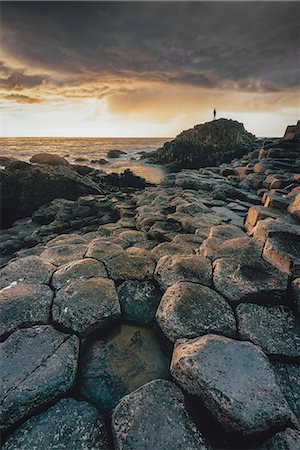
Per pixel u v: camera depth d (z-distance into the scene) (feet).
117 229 26.61
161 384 9.18
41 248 21.86
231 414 7.57
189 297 12.34
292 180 33.68
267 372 8.87
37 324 11.45
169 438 7.59
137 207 35.83
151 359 10.97
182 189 41.65
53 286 13.69
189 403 8.68
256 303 12.66
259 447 7.61
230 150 137.49
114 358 10.94
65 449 7.68
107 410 9.12
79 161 154.30
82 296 12.57
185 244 19.10
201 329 11.09
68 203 40.37
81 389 9.77
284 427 7.95
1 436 8.13
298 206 21.67
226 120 147.84
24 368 9.36
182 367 9.00
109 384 9.95
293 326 11.59
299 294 12.28
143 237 22.52
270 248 14.65
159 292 14.35
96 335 11.85
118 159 171.42
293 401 9.10
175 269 14.60
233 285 13.11
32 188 46.85
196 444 7.55
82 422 8.43
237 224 25.17
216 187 38.22
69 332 11.21
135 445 7.40
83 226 35.27
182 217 25.79
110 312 12.17
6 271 14.76
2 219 45.27
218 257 15.49
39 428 8.14
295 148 56.44
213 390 8.07
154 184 79.10
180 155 139.03
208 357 9.14
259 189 36.88
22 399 8.39
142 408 8.33
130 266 15.84
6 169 57.82
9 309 11.82
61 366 9.55
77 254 17.63
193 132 146.30
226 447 7.73
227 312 11.93
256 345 10.48
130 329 12.39
